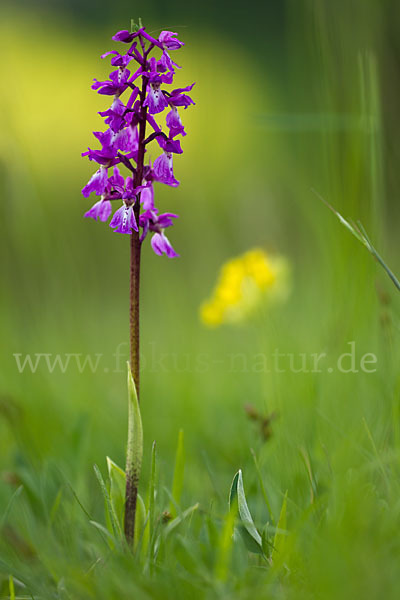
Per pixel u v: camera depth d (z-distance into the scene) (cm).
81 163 1580
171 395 719
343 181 536
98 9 2125
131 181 368
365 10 583
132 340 350
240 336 925
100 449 591
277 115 577
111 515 366
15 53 1919
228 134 1278
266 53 2027
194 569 329
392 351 470
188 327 920
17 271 946
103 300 1307
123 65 352
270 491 420
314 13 566
